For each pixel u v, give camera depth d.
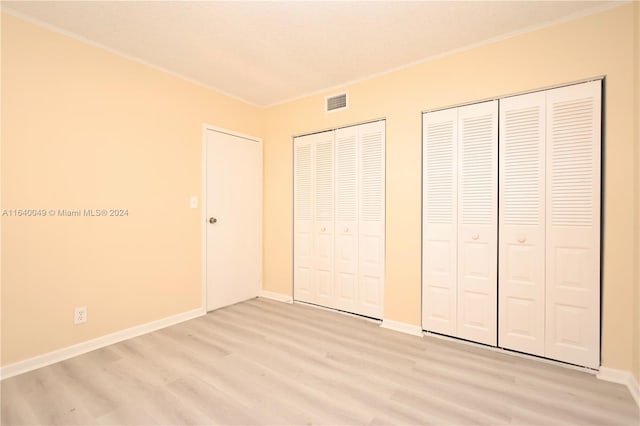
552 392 1.84
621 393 1.83
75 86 2.31
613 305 1.97
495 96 2.37
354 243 3.15
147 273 2.75
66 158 2.27
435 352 2.36
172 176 2.94
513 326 2.32
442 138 2.61
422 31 2.28
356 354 2.33
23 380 1.96
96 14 2.07
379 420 1.61
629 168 1.91
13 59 2.03
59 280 2.24
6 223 2.01
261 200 3.86
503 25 2.20
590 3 1.96
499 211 2.37
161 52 2.58
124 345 2.47
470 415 1.65
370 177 3.03
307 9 2.03
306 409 1.69
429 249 2.67
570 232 2.11
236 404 1.74
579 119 2.08
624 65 1.93
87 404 1.73
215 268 3.34
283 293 3.71
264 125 3.90
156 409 1.69
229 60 2.72
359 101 3.08
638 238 1.83
